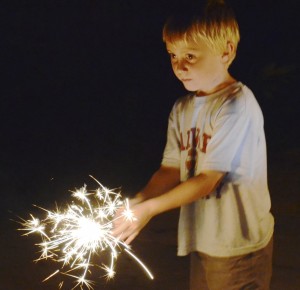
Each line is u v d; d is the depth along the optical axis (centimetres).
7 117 970
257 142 273
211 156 262
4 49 1209
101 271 494
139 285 473
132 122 957
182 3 266
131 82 1116
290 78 1093
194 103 279
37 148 852
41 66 1170
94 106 1020
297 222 595
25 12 1272
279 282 471
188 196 253
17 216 621
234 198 272
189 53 263
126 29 1288
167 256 524
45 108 1012
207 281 285
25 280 482
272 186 702
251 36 1280
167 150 300
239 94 267
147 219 245
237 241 275
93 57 1208
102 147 862
